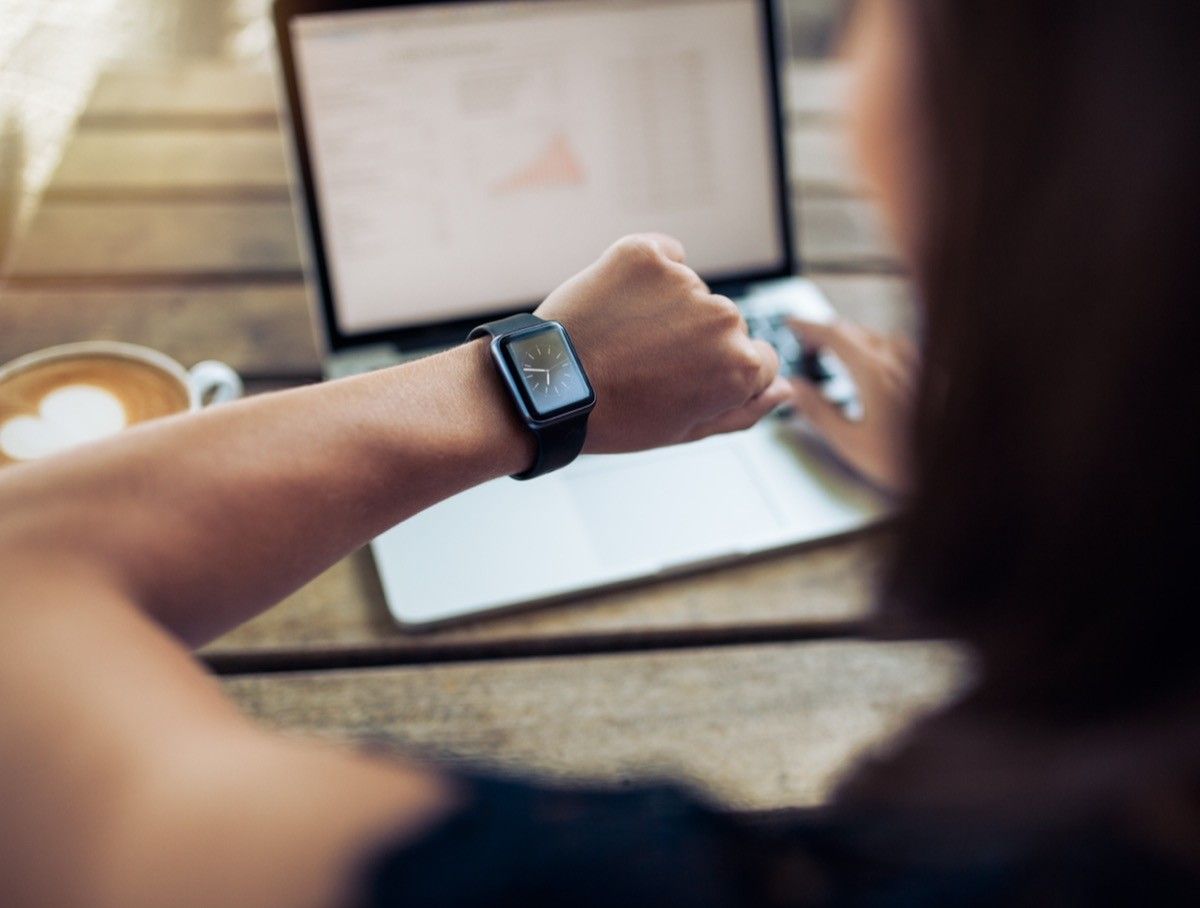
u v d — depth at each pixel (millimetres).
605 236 935
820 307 936
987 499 276
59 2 1637
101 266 949
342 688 666
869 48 282
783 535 738
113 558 391
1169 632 267
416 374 524
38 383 726
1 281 928
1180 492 250
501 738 639
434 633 690
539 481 766
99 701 325
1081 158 235
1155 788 284
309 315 926
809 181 1095
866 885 304
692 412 611
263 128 1107
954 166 258
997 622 290
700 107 932
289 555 440
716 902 304
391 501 484
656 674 672
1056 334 248
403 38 876
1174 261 232
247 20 1676
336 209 883
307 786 298
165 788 297
